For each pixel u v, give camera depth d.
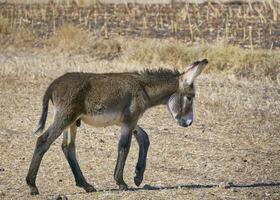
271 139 42.56
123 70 56.66
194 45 65.50
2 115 45.66
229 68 59.34
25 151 39.00
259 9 78.00
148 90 32.88
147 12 78.44
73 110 31.27
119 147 32.31
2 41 68.94
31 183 31.53
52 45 67.62
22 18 76.44
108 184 34.00
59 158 37.84
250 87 54.31
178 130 43.59
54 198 30.62
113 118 32.12
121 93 32.09
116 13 78.38
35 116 45.66
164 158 38.56
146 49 63.09
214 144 41.25
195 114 46.62
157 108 47.84
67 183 33.91
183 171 36.56
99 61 61.50
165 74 33.38
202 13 77.69
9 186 33.16
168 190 32.44
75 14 78.25
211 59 60.12
